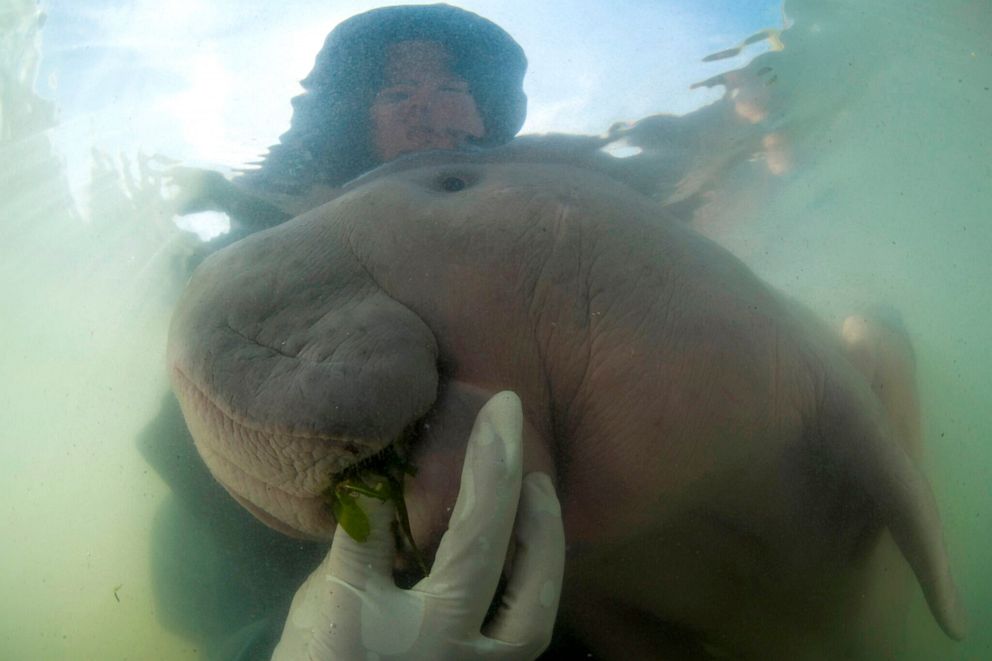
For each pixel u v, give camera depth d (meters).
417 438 0.29
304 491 0.28
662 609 0.42
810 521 0.41
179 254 0.67
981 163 1.11
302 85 0.60
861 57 0.87
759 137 0.83
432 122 0.60
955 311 1.09
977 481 0.80
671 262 0.37
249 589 0.60
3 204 0.73
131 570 0.69
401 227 0.34
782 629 0.44
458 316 0.33
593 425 0.36
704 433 0.36
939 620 0.43
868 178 1.01
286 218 0.65
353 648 0.26
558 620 0.45
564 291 0.35
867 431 0.41
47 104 0.71
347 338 0.28
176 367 0.29
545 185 0.39
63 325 0.71
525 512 0.30
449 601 0.27
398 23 0.61
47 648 0.67
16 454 0.76
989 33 0.96
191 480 0.57
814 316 0.56
